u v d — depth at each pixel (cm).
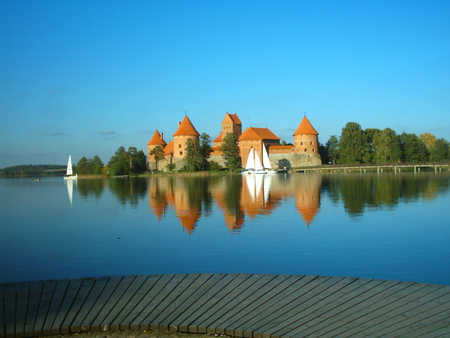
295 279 987
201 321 796
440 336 695
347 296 873
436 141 10244
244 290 930
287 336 727
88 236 1959
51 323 805
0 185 8194
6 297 923
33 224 2361
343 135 9775
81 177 11750
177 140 10588
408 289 898
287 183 5344
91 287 972
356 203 2969
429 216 2323
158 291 941
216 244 1705
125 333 789
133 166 10812
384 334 712
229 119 12588
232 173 9388
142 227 2164
